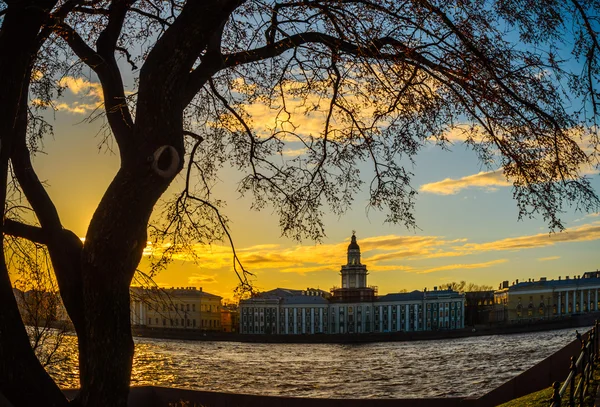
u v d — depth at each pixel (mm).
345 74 7672
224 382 46500
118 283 5520
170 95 5664
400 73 7312
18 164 5980
